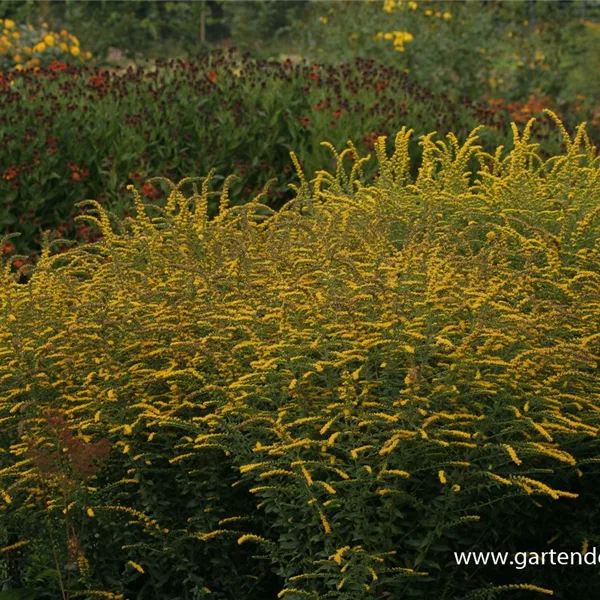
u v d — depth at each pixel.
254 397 4.72
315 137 9.67
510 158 6.80
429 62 15.46
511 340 4.55
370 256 5.20
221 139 9.70
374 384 4.52
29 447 4.62
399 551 4.57
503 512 4.59
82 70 11.62
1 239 5.38
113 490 5.01
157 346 5.00
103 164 9.40
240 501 4.93
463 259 4.91
